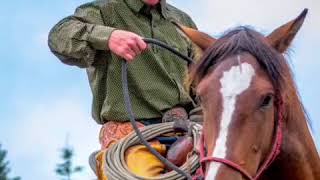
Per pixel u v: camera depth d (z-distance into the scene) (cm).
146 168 1027
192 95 1157
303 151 955
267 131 873
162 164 1048
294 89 942
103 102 1148
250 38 906
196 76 909
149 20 1177
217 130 850
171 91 1144
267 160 891
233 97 857
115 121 1130
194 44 966
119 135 1115
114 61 1128
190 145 1025
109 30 1049
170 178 984
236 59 888
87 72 1168
